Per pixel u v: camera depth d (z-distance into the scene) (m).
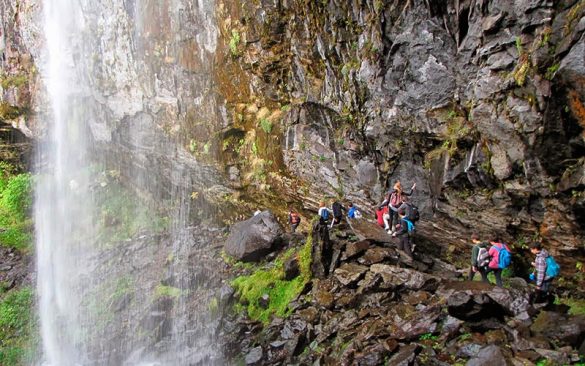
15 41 25.31
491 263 10.72
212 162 19.69
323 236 13.40
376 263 12.70
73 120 25.05
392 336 10.02
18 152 28.42
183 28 18.75
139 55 20.73
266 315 13.30
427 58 11.62
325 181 16.16
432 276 11.73
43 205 26.36
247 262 16.09
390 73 12.57
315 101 15.49
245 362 12.04
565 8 8.70
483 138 10.71
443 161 11.93
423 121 12.03
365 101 13.66
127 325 16.86
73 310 18.91
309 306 12.50
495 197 10.99
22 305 20.00
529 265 11.48
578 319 8.79
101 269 20.58
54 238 24.38
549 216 10.12
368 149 14.28
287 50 16.03
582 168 8.86
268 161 17.88
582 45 8.01
